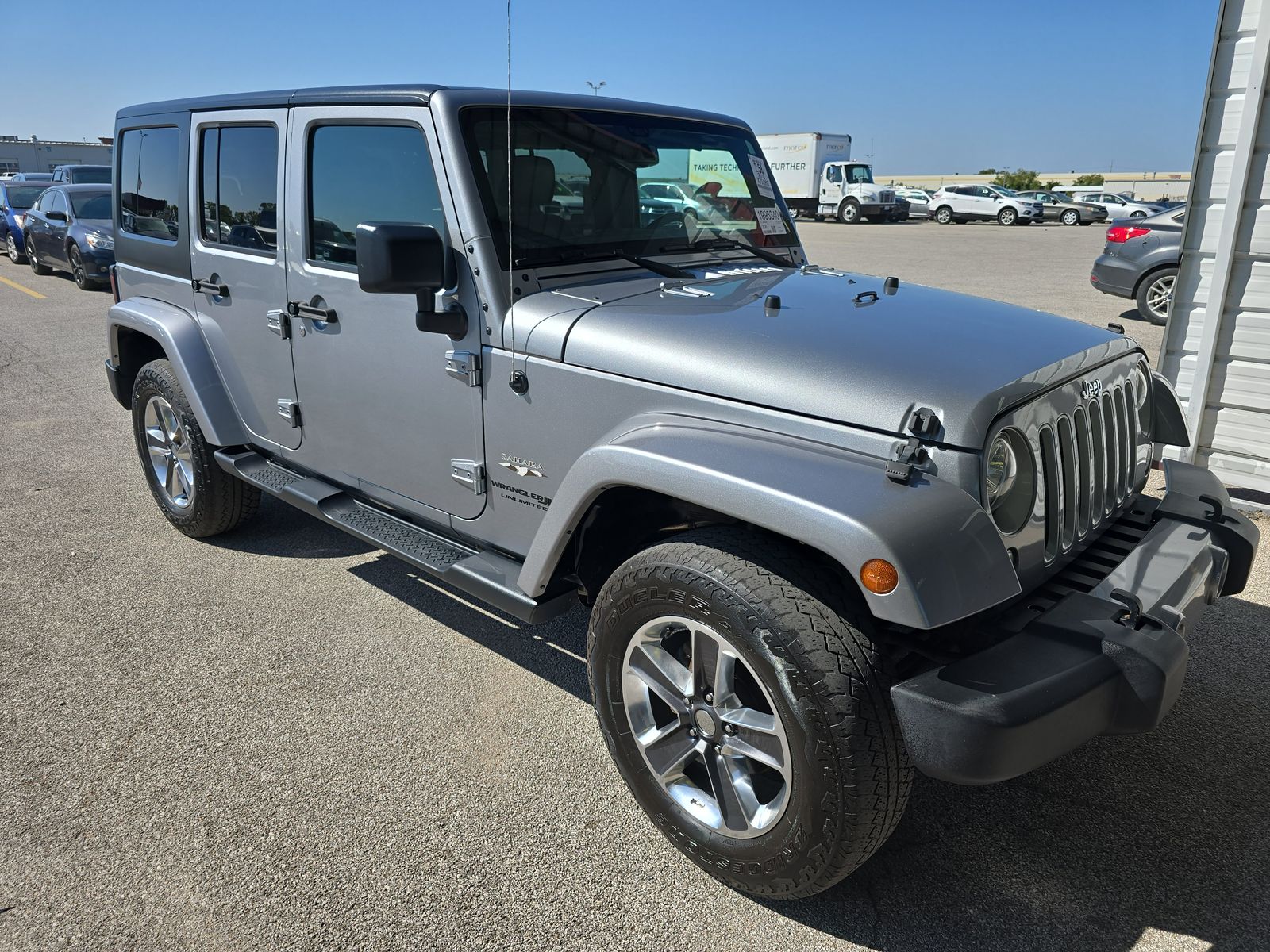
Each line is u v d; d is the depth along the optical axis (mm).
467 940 2160
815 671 1918
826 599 1991
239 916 2227
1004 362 2199
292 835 2504
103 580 4082
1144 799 2648
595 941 2162
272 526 4723
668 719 2453
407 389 3020
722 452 2096
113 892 2301
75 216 14125
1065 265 17625
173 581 4078
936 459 1952
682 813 2320
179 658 3428
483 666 3379
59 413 7031
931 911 2248
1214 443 5020
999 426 2008
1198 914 2234
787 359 2199
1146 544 2463
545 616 2664
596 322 2508
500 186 2730
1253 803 2625
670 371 2314
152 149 4168
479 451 2844
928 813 2596
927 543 1806
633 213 3080
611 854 2443
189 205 3928
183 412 4129
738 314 2531
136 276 4496
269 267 3496
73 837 2496
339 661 3410
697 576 2078
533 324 2605
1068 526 2352
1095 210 35188
